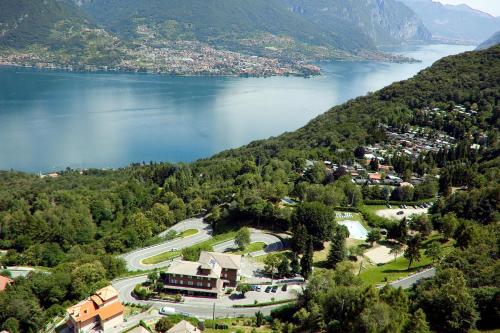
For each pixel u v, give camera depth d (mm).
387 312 96812
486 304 103812
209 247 178500
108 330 129125
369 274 152625
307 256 157250
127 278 163875
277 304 144000
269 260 161750
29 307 135500
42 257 194250
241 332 123125
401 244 181125
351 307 107500
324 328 114375
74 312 129000
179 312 138750
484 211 182625
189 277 150750
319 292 128500
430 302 107188
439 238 178250
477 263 125688
